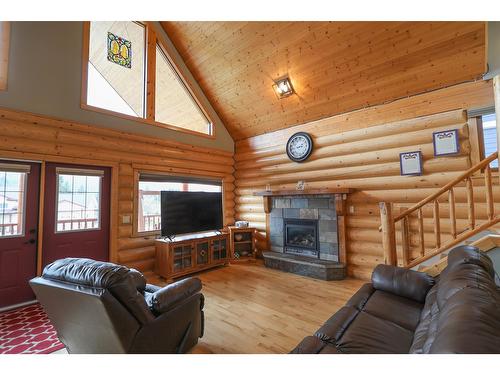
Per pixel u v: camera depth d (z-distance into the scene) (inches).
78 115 147.8
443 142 132.3
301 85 172.2
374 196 158.1
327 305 121.6
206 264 180.2
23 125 127.4
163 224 164.1
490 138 131.4
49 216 135.9
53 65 139.6
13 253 124.7
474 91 125.8
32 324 106.0
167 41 195.9
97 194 154.9
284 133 204.7
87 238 148.9
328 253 172.1
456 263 72.3
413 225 142.3
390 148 152.3
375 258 156.7
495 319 38.1
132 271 89.7
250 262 205.0
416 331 63.2
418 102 141.8
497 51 118.6
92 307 59.1
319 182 183.6
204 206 191.6
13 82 126.6
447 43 122.3
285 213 196.4
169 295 74.5
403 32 127.3
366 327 67.7
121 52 183.5
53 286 62.0
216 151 224.5
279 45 159.5
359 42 138.9
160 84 214.2
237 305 122.3
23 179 129.5
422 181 140.7
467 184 104.6
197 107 224.7
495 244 94.9
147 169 176.6
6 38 125.6
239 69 185.6
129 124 170.1
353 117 167.0
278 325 103.0
